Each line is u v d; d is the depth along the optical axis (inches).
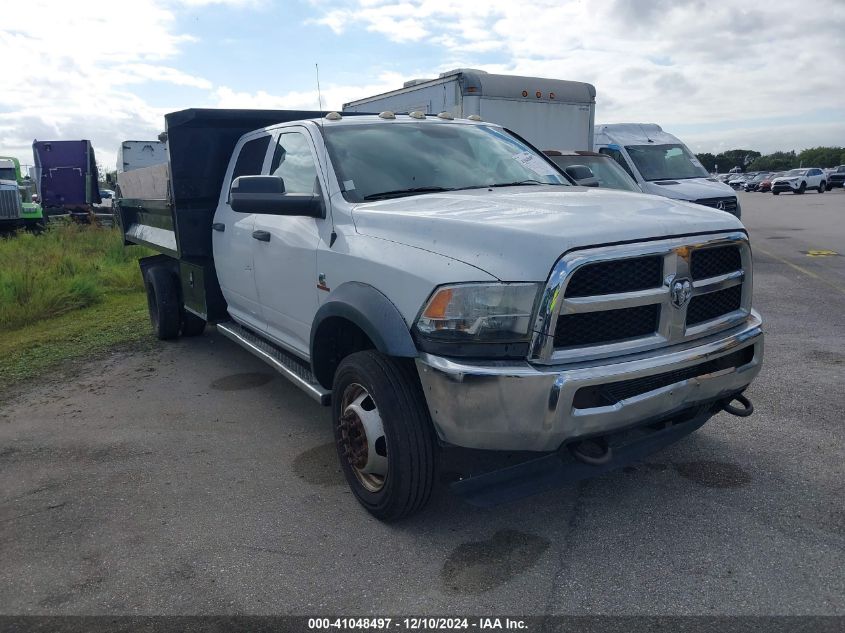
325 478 162.1
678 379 128.3
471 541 132.0
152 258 319.9
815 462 158.2
